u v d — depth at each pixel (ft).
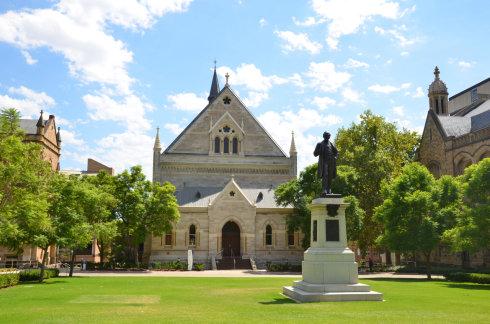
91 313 59.82
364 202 203.10
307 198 198.59
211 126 248.93
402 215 150.30
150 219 198.29
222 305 68.95
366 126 229.86
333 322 50.57
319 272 76.79
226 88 255.91
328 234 79.46
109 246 238.07
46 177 132.67
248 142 250.57
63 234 129.08
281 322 50.70
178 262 202.18
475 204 125.39
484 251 180.04
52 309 64.59
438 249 211.82
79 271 184.75
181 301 75.41
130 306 68.23
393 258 248.73
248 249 216.54
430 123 234.17
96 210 158.20
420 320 52.54
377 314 57.41
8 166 111.14
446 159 217.15
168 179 240.12
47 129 228.84
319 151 86.63
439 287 106.83
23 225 118.42
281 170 248.52
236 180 244.83
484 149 192.03
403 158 236.22
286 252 222.69
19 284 115.55
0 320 53.57
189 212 219.41
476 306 67.10
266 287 105.50
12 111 119.34
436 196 152.05
